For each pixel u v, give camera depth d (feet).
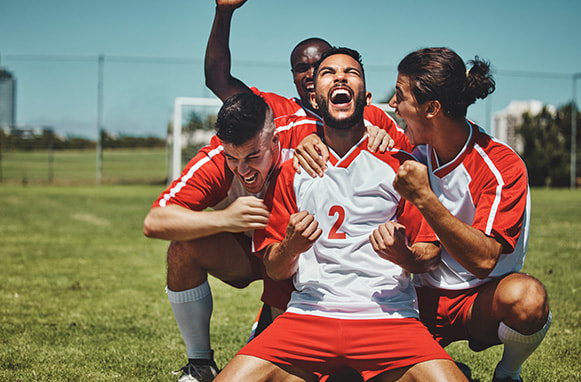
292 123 9.08
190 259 8.66
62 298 15.92
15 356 10.78
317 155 7.65
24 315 14.02
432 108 7.48
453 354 11.31
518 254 8.05
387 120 9.11
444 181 8.00
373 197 7.62
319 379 7.66
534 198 52.75
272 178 8.04
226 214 7.68
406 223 7.75
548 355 10.87
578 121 68.44
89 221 33.83
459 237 6.82
